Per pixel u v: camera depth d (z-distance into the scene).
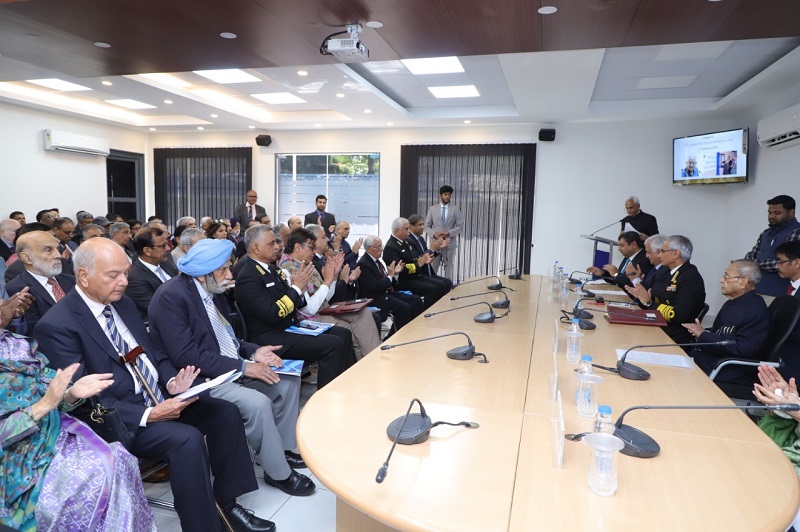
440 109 7.62
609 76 5.76
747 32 3.41
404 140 8.61
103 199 8.82
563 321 3.27
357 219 9.07
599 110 7.04
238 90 6.79
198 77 6.10
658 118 7.35
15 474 1.53
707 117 7.22
